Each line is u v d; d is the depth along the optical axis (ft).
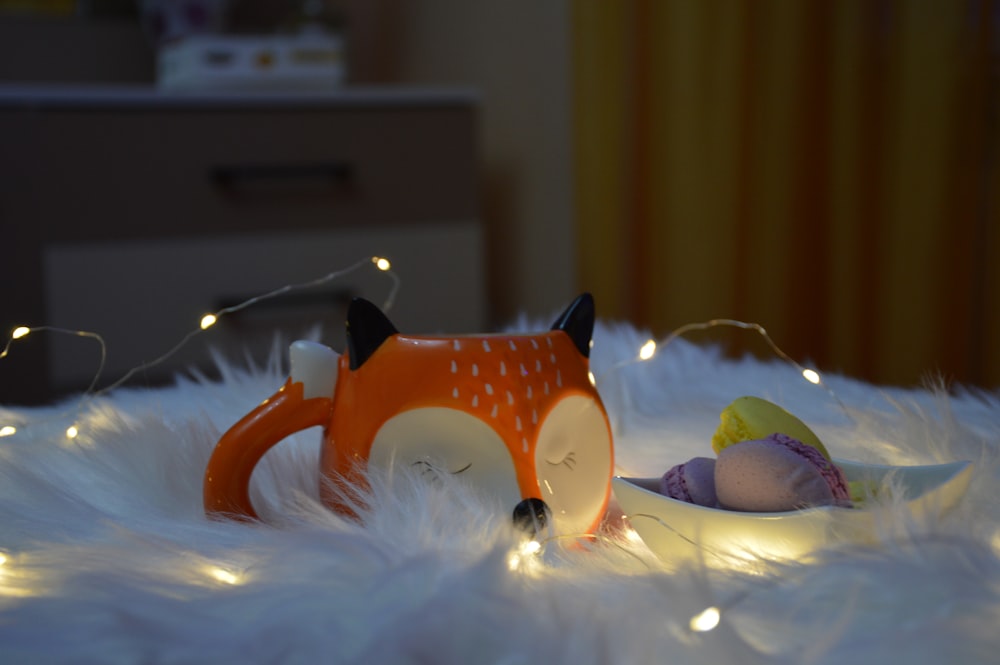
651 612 1.35
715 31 4.50
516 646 1.31
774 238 4.27
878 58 3.93
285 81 5.87
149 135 5.13
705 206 4.59
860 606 1.36
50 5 6.46
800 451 1.58
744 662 1.29
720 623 1.31
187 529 1.63
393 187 5.70
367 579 1.41
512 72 6.34
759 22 4.32
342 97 5.51
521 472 1.62
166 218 5.21
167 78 6.08
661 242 4.93
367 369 1.68
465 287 5.93
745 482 1.54
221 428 2.05
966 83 3.60
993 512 1.63
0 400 4.95
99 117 5.02
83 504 1.70
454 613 1.33
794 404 2.18
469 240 5.91
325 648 1.31
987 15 3.56
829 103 4.17
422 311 5.83
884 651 1.30
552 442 1.65
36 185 4.94
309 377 1.70
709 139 4.56
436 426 1.63
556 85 5.89
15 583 1.48
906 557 1.42
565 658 1.29
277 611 1.37
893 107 3.87
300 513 1.63
